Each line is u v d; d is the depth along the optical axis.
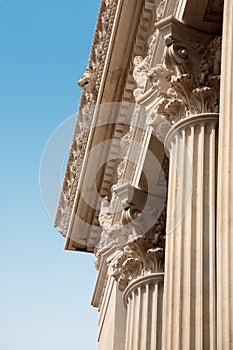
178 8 47.62
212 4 46.28
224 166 34.94
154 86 47.34
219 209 34.28
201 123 43.62
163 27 46.19
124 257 55.75
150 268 53.44
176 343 38.72
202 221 41.16
